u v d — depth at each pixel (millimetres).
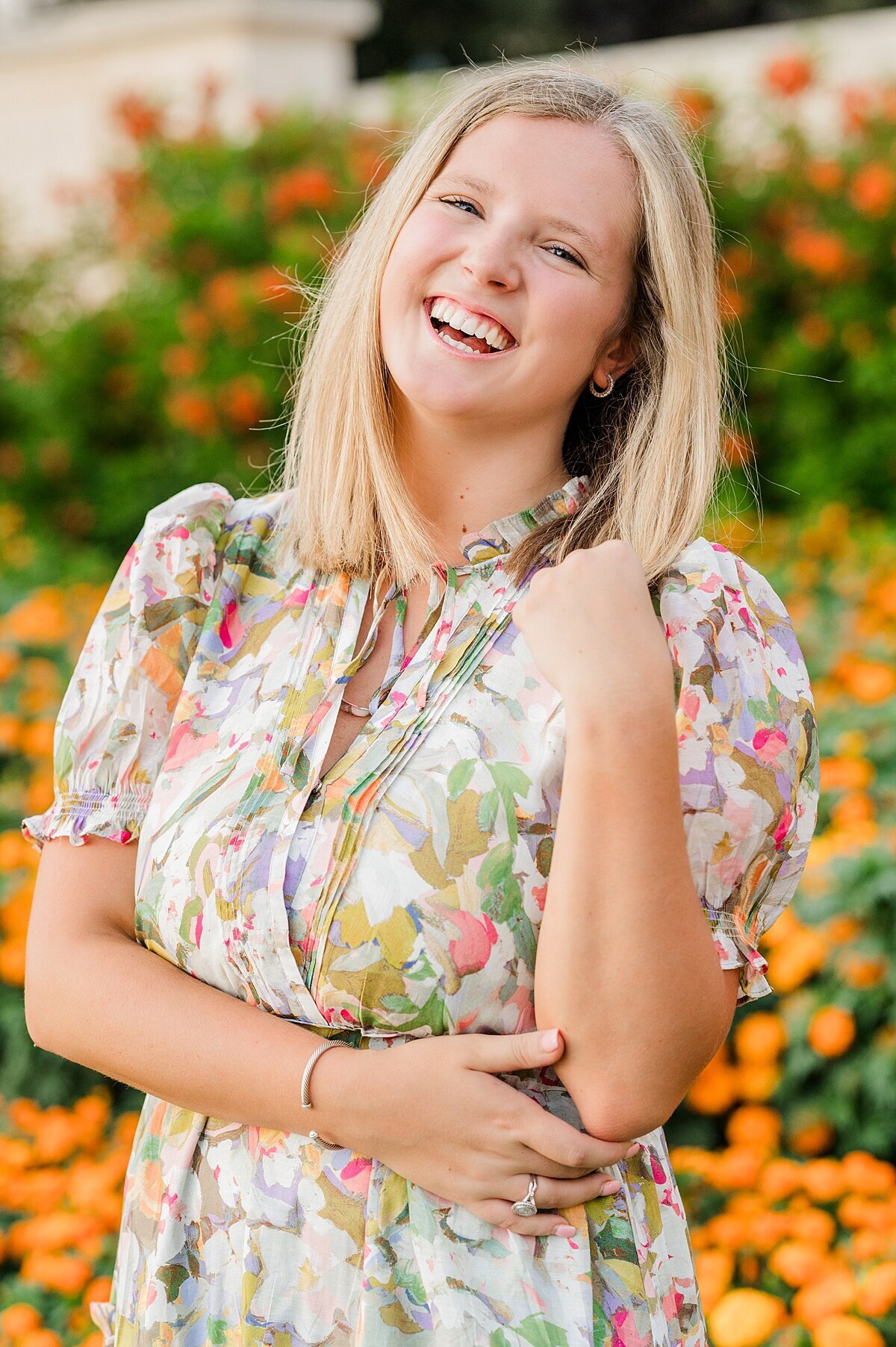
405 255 2260
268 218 8945
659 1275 2180
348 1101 2033
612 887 1942
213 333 8664
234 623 2398
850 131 8516
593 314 2260
